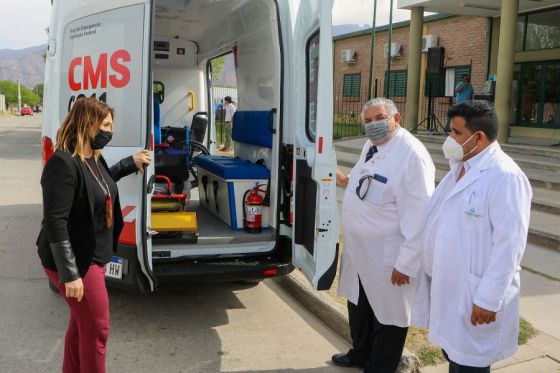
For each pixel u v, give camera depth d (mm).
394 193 3322
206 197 5914
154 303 4973
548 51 14023
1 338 4188
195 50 7656
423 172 3248
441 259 2773
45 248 2914
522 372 3629
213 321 4637
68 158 2773
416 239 3203
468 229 2699
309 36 3934
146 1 3977
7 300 4961
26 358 3875
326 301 4762
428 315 3146
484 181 2678
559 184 8656
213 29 6586
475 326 2715
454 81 17594
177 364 3867
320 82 3516
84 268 2842
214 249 4578
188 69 7711
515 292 2762
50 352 3979
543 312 4613
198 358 3969
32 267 5910
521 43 14914
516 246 2570
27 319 4555
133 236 4000
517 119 15070
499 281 2576
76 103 2895
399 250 3354
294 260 4180
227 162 5449
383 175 3350
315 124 3918
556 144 12242
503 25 11906
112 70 4102
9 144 21391
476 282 2682
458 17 17266
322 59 3494
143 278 4070
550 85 14062
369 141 3639
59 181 2729
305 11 4016
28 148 19766
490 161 2707
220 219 5359
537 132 14430
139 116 4000
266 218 4934
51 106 4652
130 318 4629
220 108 14828
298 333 4465
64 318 4590
